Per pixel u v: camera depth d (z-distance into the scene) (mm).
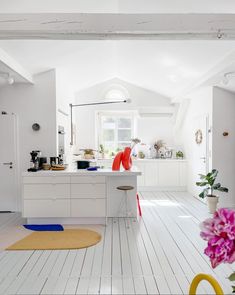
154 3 2795
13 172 5070
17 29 2496
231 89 5094
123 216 4574
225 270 2734
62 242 3490
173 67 4777
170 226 4148
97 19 2484
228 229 906
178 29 2518
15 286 2447
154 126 7500
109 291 2361
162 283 2490
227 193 5273
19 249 3281
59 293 2334
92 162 6219
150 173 7039
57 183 4184
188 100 6789
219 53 3658
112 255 3094
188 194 6633
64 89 5789
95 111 7316
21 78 4590
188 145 6875
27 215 4195
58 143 5238
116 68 6141
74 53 4465
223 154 5266
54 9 2824
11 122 5023
